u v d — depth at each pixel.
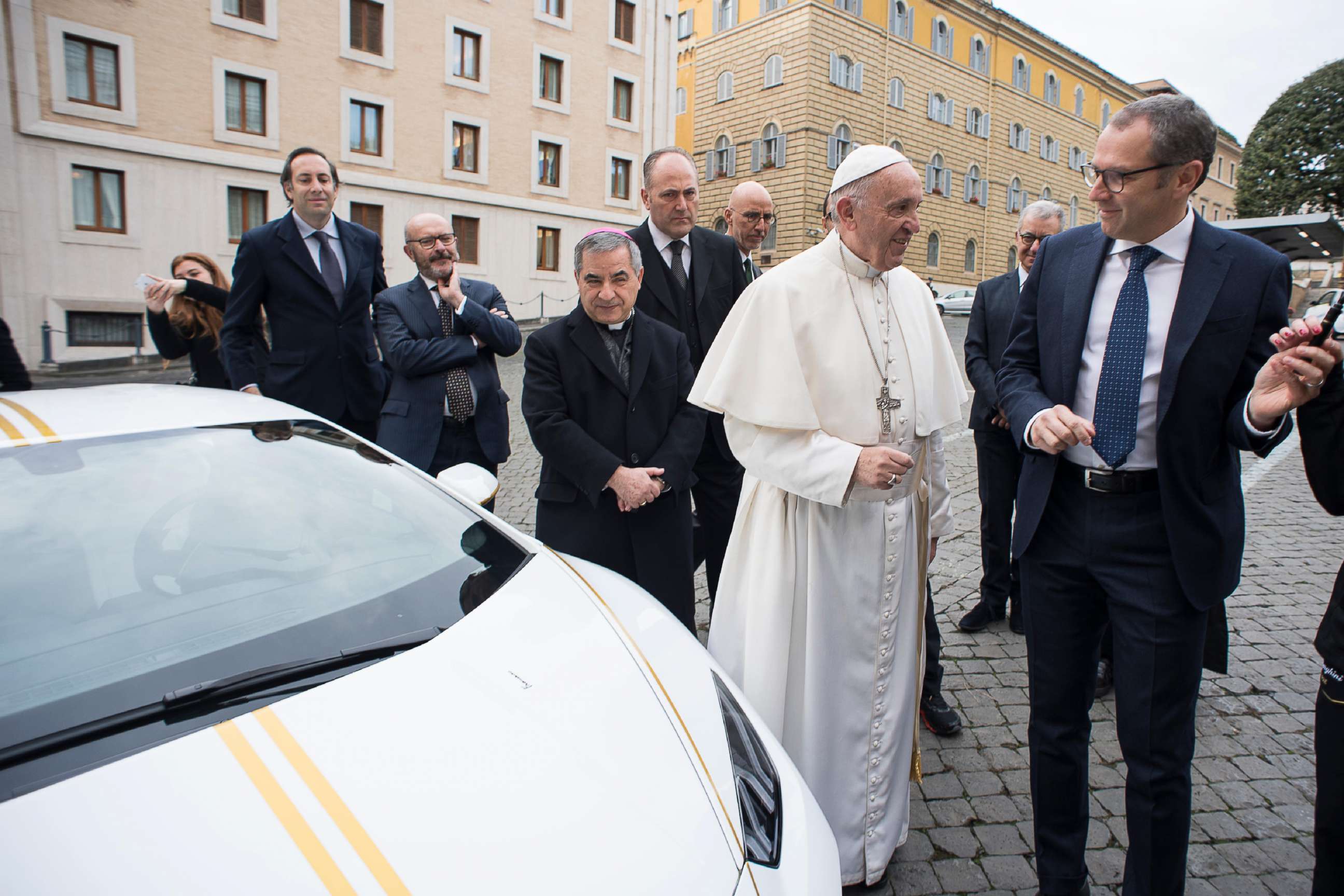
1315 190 23.92
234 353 3.48
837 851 1.50
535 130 23.66
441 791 1.21
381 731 1.31
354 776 1.21
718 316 3.29
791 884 1.31
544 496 2.71
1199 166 1.64
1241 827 2.34
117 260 17.53
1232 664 3.35
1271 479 7.05
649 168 3.11
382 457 2.25
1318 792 1.70
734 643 2.22
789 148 29.14
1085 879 1.98
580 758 1.32
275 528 1.82
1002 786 2.56
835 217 2.06
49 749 1.25
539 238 24.47
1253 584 4.28
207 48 18.16
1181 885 1.81
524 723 1.37
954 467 7.18
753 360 2.02
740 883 1.23
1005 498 3.53
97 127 17.08
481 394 3.69
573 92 24.36
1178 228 1.76
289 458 2.05
